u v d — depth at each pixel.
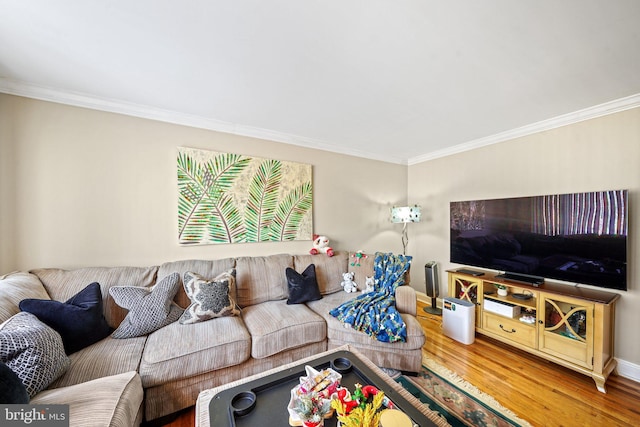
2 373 0.79
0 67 1.57
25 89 1.75
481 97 1.94
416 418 0.97
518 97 1.93
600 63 1.50
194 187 2.30
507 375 1.91
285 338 1.77
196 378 1.51
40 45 1.37
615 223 1.87
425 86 1.79
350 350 1.53
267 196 2.67
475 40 1.32
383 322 1.92
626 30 1.22
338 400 0.96
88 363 1.30
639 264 1.88
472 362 2.08
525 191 2.55
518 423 1.47
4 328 1.09
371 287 2.52
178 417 1.50
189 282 1.92
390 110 2.18
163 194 2.20
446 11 1.13
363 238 3.47
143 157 2.13
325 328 1.98
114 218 2.02
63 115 1.86
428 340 2.47
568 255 2.09
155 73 1.64
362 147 3.29
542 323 2.07
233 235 2.47
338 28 1.24
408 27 1.23
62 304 1.43
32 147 1.78
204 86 1.80
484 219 2.68
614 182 2.00
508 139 2.68
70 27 1.23
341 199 3.28
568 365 1.90
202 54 1.45
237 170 2.50
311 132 2.75
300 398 1.00
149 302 1.70
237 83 1.76
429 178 3.58
